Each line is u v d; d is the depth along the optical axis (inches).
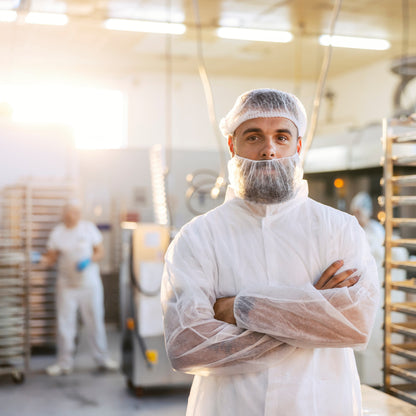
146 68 451.8
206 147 477.4
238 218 64.6
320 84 135.3
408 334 86.0
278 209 64.0
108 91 464.4
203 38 352.5
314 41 355.6
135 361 201.8
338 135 282.4
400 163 90.7
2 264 227.1
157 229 202.4
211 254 63.1
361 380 148.8
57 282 240.5
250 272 62.6
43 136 283.1
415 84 295.3
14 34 324.8
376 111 420.5
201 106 476.7
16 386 220.5
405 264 88.0
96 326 240.7
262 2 269.1
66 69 447.5
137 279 197.6
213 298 62.5
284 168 62.6
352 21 302.2
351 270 60.9
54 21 293.3
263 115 62.6
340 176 286.0
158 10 280.2
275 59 414.9
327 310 57.3
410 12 284.5
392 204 91.7
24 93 447.2
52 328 265.9
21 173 280.5
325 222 63.6
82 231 238.4
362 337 58.2
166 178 193.6
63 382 225.1
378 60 412.5
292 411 58.2
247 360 58.7
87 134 462.3
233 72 462.9
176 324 59.9
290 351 59.3
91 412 189.8
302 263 62.4
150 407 194.9
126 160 327.9
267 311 58.1
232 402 60.2
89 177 323.9
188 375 203.8
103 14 285.7
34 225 265.7
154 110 467.8
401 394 86.0
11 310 230.7
